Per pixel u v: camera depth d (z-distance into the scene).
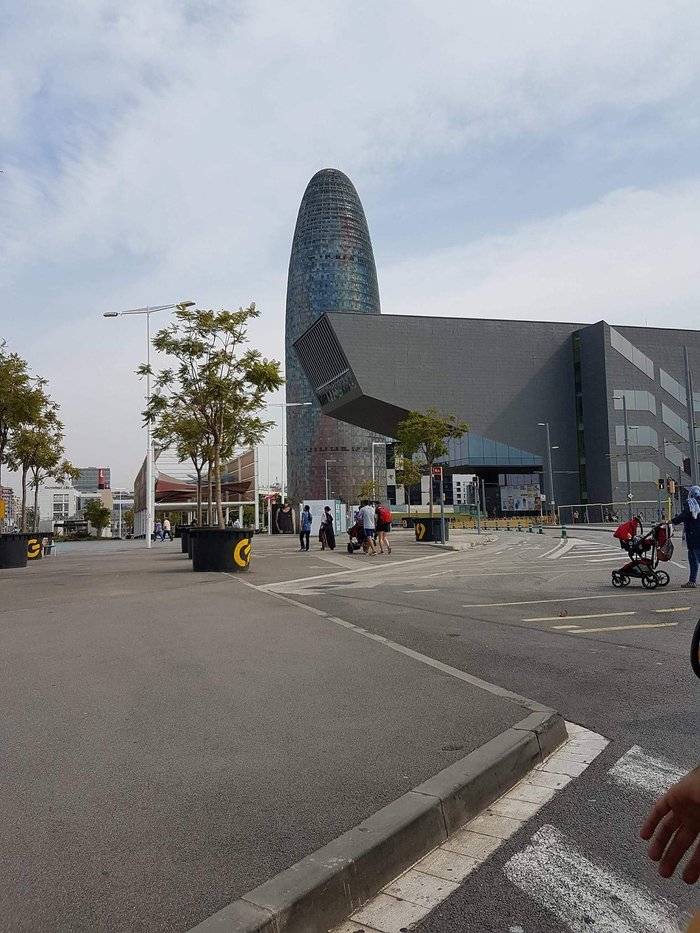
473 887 3.02
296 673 6.62
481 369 83.75
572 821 3.65
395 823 3.28
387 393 80.75
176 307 22.31
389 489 174.00
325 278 191.38
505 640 8.46
